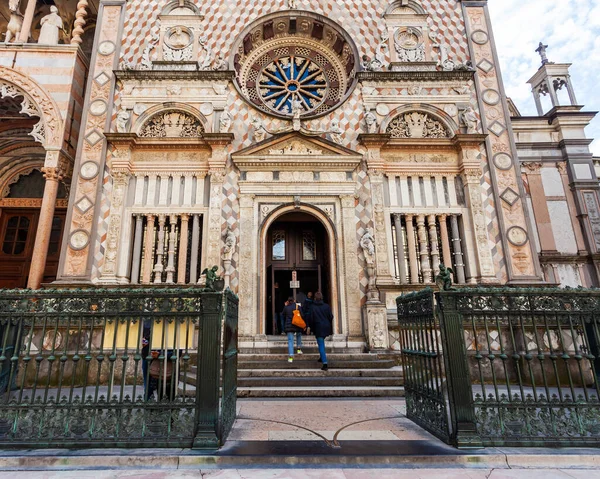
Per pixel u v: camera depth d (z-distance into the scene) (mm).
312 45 17078
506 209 13898
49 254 17156
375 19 16422
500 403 5051
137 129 14328
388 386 9336
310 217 15375
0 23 19578
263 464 4496
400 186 14273
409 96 15047
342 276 13219
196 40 15703
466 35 16109
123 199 13469
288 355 11008
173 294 5312
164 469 4359
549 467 4402
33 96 14148
